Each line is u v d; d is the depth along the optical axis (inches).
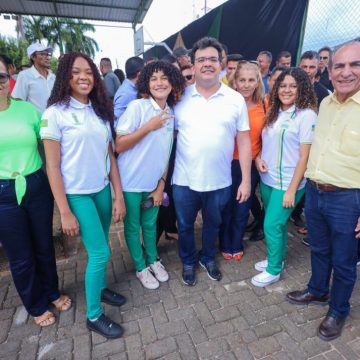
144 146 78.1
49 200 74.7
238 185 101.4
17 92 127.6
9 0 324.2
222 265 107.0
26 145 66.8
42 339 76.7
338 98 65.3
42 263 79.4
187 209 90.7
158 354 72.1
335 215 68.0
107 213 79.1
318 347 72.9
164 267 105.3
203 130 79.9
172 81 76.7
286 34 163.3
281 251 92.8
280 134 82.9
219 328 79.1
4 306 88.0
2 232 68.3
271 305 86.8
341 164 64.2
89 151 67.3
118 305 87.6
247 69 89.7
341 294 73.4
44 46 127.3
